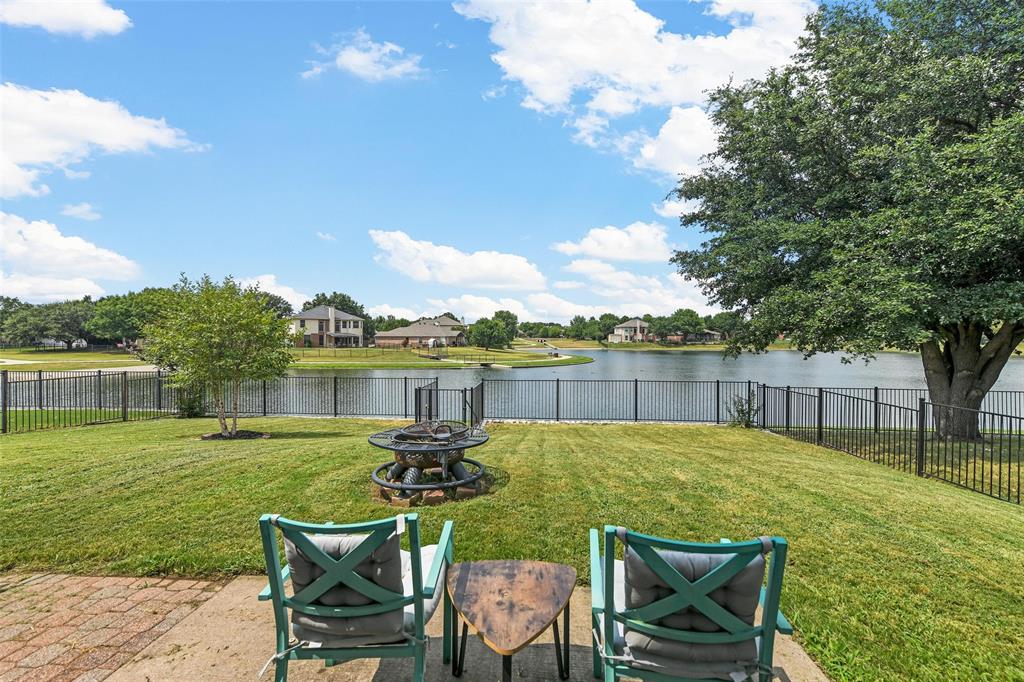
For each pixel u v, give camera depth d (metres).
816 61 12.18
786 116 11.33
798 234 10.56
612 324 119.88
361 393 24.12
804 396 12.39
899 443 10.40
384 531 1.95
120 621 2.93
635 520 4.45
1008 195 8.14
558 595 2.09
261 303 10.55
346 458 6.68
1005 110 10.21
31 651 2.62
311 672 2.46
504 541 3.93
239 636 2.78
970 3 10.12
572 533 4.12
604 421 13.73
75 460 6.52
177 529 4.20
